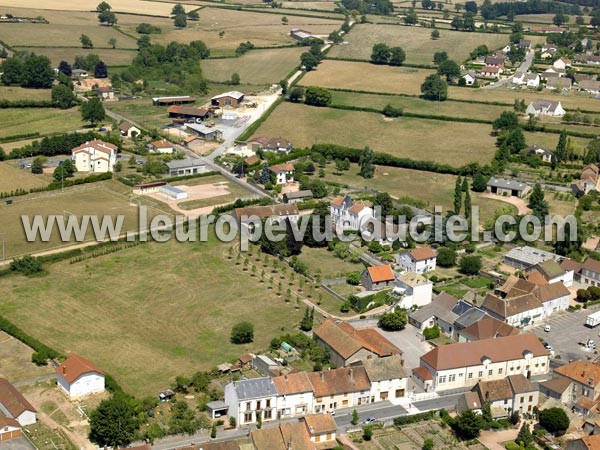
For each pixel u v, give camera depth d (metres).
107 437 193.62
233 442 189.75
